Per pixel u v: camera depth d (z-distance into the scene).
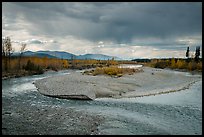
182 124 18.25
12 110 21.80
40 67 77.69
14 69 69.62
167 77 60.78
